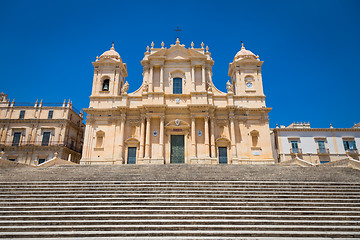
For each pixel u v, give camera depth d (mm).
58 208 12781
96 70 37688
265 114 35062
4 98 44438
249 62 37562
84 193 14758
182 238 10094
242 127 34531
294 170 20906
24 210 12695
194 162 32250
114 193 14734
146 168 22094
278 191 15117
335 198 14281
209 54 37969
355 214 12398
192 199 13711
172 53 37438
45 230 10961
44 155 40281
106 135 34500
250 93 36562
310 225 11414
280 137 41719
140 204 13281
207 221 11547
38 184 16344
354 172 19875
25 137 41062
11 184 16297
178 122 34188
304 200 13805
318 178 17844
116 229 10977
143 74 36969
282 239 10055
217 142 33844
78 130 47781
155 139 33938
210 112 34594
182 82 36438
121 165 23609
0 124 41562
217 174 19078
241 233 10492
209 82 36719
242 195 14258
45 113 42656
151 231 10734
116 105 35781
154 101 34906
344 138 41844
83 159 33500
